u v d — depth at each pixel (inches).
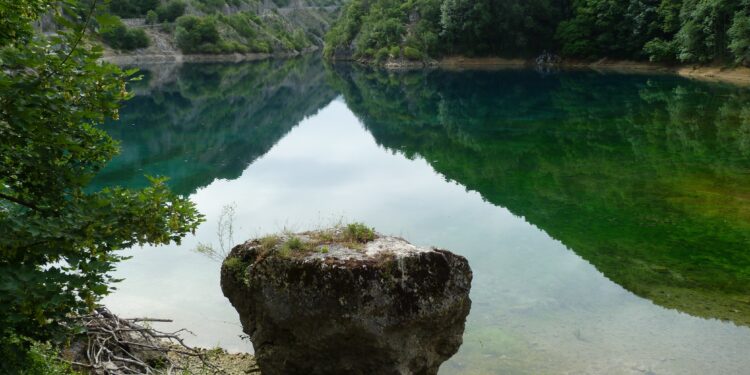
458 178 728.3
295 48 5620.1
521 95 1717.5
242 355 295.1
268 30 5541.3
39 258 174.6
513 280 396.8
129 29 3786.9
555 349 302.0
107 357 256.1
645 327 327.3
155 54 3892.7
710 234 490.9
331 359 243.9
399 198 626.5
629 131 1048.2
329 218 542.6
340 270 231.8
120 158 891.4
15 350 171.2
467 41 3053.6
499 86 1996.8
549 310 349.7
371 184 696.4
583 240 482.3
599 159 824.3
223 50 4281.5
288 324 244.2
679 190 634.8
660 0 2311.8
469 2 2913.4
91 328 268.1
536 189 663.1
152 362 275.3
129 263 418.3
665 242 474.3
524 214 560.7
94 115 181.0
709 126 1041.5
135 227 190.5
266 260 248.4
